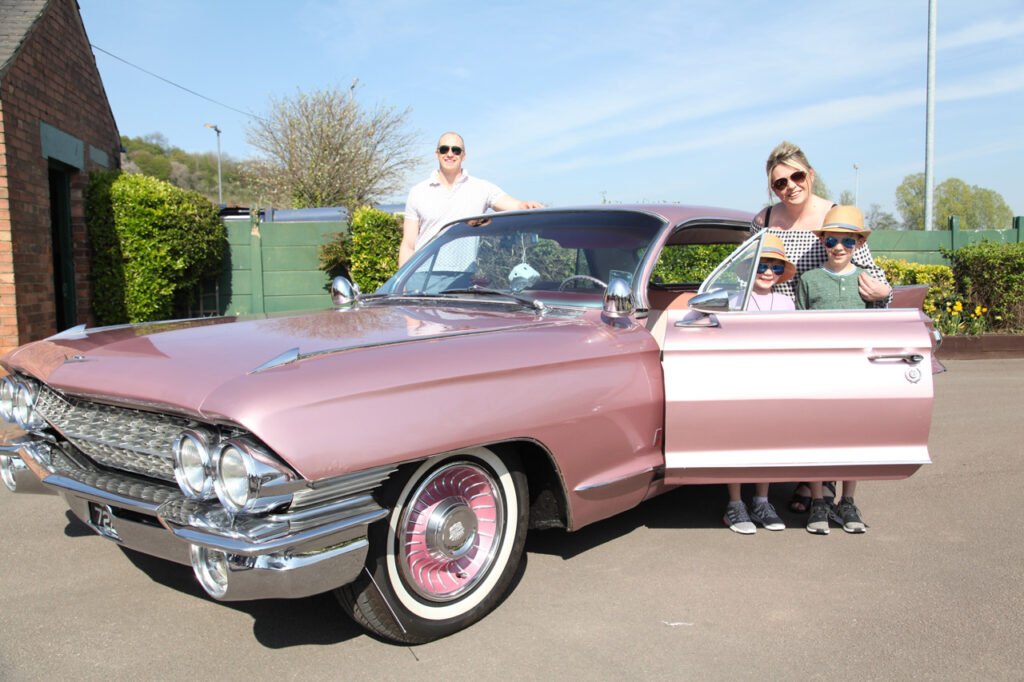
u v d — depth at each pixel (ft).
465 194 17.30
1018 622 8.87
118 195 27.76
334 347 7.97
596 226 11.84
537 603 9.30
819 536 11.76
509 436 8.27
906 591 9.72
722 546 11.25
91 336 9.87
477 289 11.48
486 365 8.23
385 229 35.58
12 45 22.35
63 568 10.18
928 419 10.12
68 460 8.98
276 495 6.76
